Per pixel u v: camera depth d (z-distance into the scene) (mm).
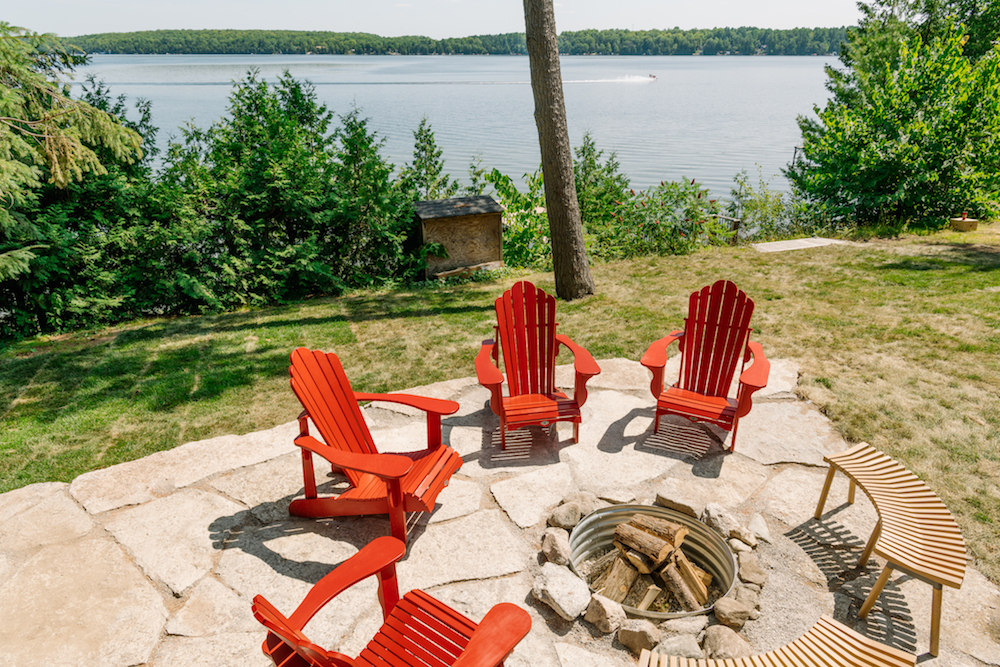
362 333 7582
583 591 2984
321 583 2336
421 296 9625
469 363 6336
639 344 6570
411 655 2324
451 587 3139
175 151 10648
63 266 8445
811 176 14203
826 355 5949
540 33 7645
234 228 9625
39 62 8156
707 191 11453
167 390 5922
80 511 3840
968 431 4445
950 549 2719
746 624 2842
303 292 10445
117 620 2973
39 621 2971
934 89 12188
